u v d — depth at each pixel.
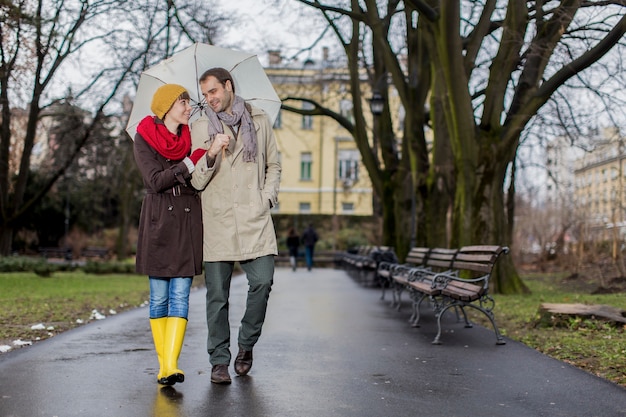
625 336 8.15
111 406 4.71
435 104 19.66
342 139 58.22
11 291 15.23
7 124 24.52
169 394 5.09
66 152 30.41
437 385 5.63
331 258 42.16
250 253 5.48
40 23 17.20
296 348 7.55
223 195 5.49
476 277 15.75
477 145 15.39
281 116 58.56
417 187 20.64
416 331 9.30
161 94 5.39
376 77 23.66
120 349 7.14
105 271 26.47
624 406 4.93
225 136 5.24
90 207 51.19
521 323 9.94
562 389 5.50
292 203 58.81
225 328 5.60
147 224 5.37
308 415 4.57
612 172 23.98
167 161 5.41
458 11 13.81
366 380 5.79
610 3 13.48
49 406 4.69
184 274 5.36
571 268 22.27
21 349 7.09
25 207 25.70
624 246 19.81
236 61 5.92
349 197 58.41
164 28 22.28
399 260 22.97
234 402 4.88
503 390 5.45
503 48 14.88
